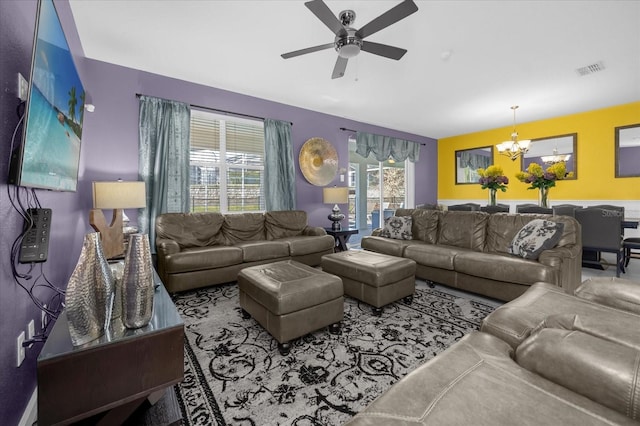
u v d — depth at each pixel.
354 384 1.54
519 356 0.99
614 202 4.68
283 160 4.58
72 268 2.29
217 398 1.44
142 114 3.41
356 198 7.57
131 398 1.08
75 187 1.91
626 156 4.60
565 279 2.43
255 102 4.36
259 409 1.37
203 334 2.12
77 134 1.88
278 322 1.83
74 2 2.25
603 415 0.71
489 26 2.56
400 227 3.95
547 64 3.28
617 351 0.82
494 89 4.02
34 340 1.29
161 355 1.14
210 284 3.06
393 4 2.28
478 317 2.39
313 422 1.29
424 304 2.68
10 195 1.14
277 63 3.28
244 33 2.67
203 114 3.97
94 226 2.29
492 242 3.22
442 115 5.29
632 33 2.66
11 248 1.15
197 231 3.54
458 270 2.85
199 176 4.03
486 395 0.78
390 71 3.47
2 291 1.08
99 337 1.07
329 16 1.96
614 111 4.69
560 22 2.50
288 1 2.25
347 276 2.66
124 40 2.79
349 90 4.10
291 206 4.66
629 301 1.27
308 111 4.95
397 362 1.74
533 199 5.62
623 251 3.71
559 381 0.85
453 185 7.00
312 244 3.88
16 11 1.21
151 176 3.49
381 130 6.07
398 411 0.74
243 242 3.71
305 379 1.59
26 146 1.10
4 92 1.10
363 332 2.13
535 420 0.69
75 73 1.77
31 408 1.30
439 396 0.78
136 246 1.17
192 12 2.38
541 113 5.11
